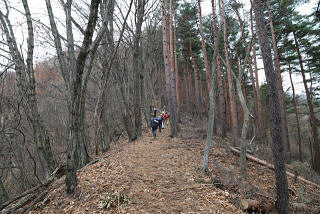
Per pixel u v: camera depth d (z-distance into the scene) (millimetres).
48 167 7562
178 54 25250
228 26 12953
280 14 13195
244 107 6027
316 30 13453
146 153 7762
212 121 6066
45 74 12086
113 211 3711
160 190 4582
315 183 7707
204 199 4242
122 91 11188
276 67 13438
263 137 15922
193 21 17859
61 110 12898
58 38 7469
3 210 4754
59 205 4281
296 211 4973
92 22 4105
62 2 7957
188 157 7281
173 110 11227
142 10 11109
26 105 7402
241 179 5484
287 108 21672
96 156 9586
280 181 4348
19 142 8016
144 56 18297
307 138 22266
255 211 4113
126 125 11344
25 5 7258
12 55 7180
